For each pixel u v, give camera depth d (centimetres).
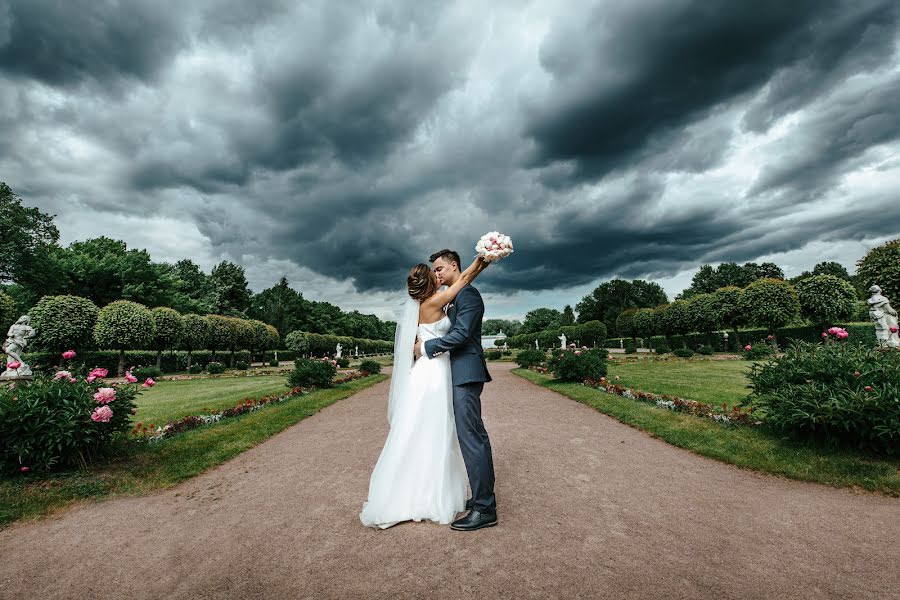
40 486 373
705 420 575
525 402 857
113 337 2120
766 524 270
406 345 302
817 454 403
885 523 271
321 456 482
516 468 402
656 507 300
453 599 185
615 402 773
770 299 2427
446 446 287
